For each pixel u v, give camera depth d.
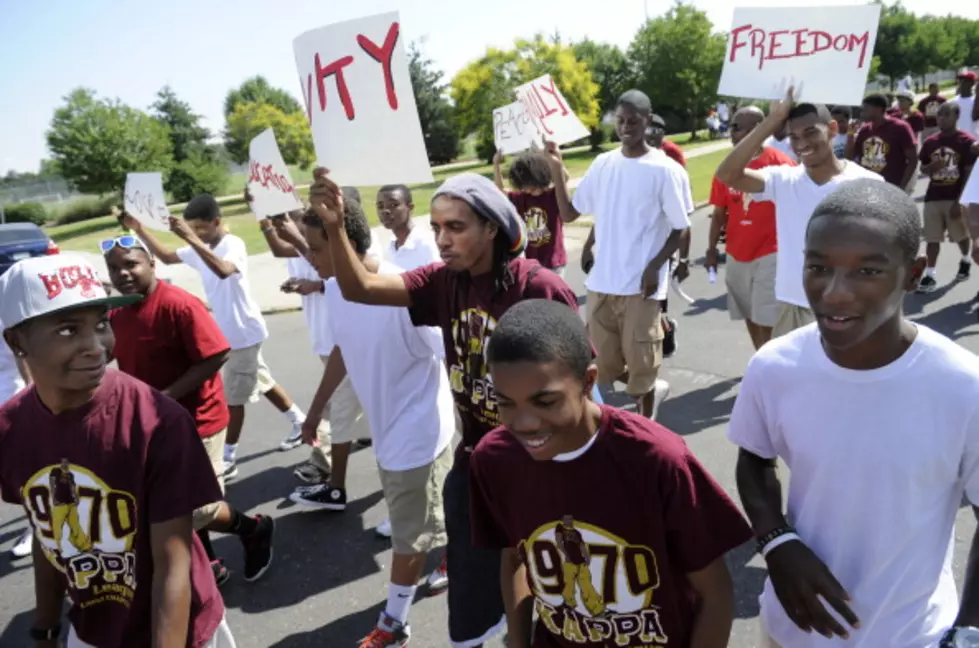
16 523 4.77
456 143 36.97
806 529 1.77
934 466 1.58
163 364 3.38
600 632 1.82
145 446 1.92
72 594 2.07
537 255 6.17
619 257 4.67
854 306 1.52
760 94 3.28
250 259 15.04
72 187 30.47
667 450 1.62
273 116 30.62
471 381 2.56
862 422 1.62
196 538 2.12
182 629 1.91
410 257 4.80
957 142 7.22
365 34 2.26
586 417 1.63
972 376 1.53
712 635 1.73
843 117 9.43
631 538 1.67
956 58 57.69
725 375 6.00
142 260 3.26
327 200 2.43
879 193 1.56
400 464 3.00
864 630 1.72
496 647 3.12
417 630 3.29
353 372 3.03
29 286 1.76
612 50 41.88
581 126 5.79
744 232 5.18
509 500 1.80
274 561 3.95
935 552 1.67
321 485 4.41
